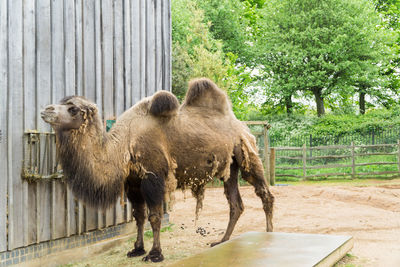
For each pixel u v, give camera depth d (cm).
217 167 593
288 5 3256
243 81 3275
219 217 899
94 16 615
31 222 500
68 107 458
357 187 1277
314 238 547
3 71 462
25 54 493
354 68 3044
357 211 905
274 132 2908
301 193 1198
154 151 536
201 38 2717
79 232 573
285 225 766
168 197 557
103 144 494
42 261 516
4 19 463
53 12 536
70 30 564
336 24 3109
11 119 471
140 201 590
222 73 2442
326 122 2881
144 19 739
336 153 2233
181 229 779
